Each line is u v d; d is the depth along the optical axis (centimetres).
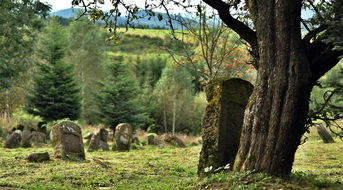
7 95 4338
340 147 1964
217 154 934
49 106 3644
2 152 1830
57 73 3809
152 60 6662
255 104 824
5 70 3122
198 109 5603
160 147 2473
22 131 2675
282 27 797
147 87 5966
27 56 3450
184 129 5672
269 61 810
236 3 948
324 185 777
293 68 789
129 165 1450
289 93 786
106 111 4028
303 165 1445
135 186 998
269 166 802
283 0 796
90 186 990
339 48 674
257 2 835
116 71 4147
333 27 716
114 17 1003
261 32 823
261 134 812
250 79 2162
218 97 959
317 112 829
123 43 7875
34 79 3738
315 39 907
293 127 794
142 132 4125
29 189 910
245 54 1775
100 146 2158
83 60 6200
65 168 1266
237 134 951
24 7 3131
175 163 1556
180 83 5547
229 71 1775
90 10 993
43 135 2494
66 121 1554
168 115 5575
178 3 1000
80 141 1556
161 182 1072
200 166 955
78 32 6500
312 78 837
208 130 961
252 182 784
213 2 921
